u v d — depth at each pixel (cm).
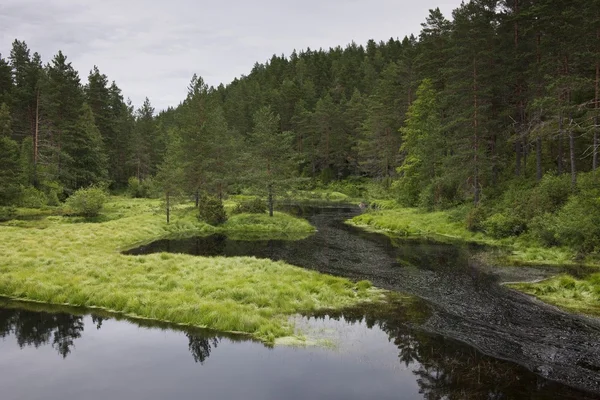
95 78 8688
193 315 1501
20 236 2998
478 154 3816
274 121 4881
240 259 2405
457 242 3297
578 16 3045
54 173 6316
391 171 7806
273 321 1459
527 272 2181
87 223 3997
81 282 1842
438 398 955
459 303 1684
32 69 7600
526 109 3644
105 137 8444
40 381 1049
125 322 1498
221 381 1051
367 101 9762
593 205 2528
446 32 5569
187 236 3819
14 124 7031
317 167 10488
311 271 2212
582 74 3316
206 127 5891
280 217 4622
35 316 1546
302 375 1087
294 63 15325
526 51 3916
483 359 1170
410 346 1271
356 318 1528
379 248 3059
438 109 5209
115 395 973
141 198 7594
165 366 1143
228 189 6412
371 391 995
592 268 2197
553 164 3884
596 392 984
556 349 1224
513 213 3253
